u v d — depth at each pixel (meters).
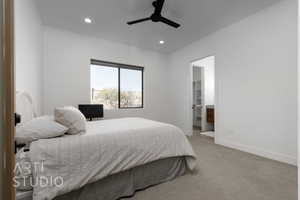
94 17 2.78
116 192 1.50
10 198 0.60
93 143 1.37
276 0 2.30
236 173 1.99
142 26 3.10
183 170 2.00
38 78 2.70
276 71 2.36
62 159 1.20
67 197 1.28
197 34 3.48
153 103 4.59
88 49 3.56
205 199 1.49
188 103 4.21
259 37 2.58
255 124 2.66
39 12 2.62
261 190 1.61
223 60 3.20
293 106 2.19
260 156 2.55
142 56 4.37
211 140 3.68
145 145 1.65
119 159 1.45
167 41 3.88
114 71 4.07
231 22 2.95
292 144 2.21
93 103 3.79
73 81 3.40
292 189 1.62
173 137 1.89
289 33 2.22
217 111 3.36
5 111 0.59
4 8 0.59
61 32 3.25
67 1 2.32
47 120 1.46
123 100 4.21
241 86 2.87
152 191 1.64
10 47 0.61
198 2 2.34
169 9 2.51
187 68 4.20
